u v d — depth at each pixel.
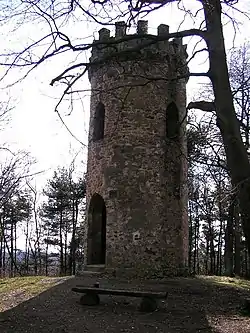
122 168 15.79
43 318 8.98
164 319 8.95
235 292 12.48
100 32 16.86
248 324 8.45
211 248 29.98
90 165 17.08
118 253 15.26
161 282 14.00
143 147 15.91
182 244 16.17
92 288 10.28
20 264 35.72
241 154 6.83
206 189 21.67
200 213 29.72
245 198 6.88
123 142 15.95
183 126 16.52
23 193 36.84
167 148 16.31
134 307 10.20
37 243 37.94
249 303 9.62
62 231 34.53
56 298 11.30
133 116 16.11
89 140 17.42
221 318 9.02
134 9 6.46
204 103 7.42
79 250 33.81
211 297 11.60
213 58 6.91
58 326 8.27
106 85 16.80
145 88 16.34
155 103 16.42
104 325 8.41
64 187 33.09
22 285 14.09
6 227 35.28
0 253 34.78
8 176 24.27
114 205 15.63
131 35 7.05
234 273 22.12
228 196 7.61
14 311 9.73
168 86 16.83
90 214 16.83
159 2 6.47
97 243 16.83
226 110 6.84
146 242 15.23
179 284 13.65
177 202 16.28
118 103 16.31
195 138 11.73
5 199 21.97
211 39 6.90
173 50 17.00
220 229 27.23
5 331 7.77
